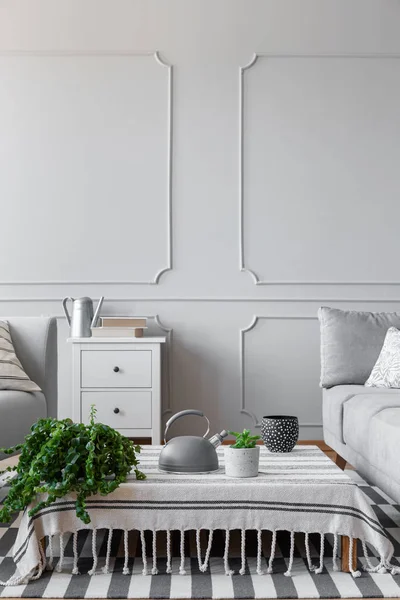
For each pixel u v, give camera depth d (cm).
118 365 335
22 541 175
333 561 180
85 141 378
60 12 379
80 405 334
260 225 379
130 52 379
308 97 382
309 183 380
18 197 376
